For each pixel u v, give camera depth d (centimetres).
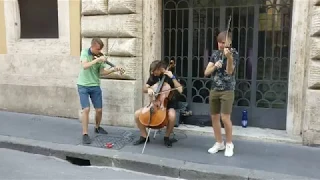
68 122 745
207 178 476
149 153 545
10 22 823
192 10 678
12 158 568
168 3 693
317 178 449
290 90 594
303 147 569
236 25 653
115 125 704
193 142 599
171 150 558
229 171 472
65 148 575
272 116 642
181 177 491
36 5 804
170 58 701
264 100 646
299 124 592
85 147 577
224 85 514
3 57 840
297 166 489
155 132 639
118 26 678
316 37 557
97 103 635
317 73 556
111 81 696
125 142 601
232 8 652
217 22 665
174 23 693
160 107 557
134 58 678
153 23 672
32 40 808
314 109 565
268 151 551
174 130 655
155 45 678
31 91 816
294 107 592
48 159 569
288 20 615
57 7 777
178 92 579
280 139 590
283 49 623
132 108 687
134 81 681
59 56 775
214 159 517
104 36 700
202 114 686
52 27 793
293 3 582
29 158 571
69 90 772
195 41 682
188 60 689
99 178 486
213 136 632
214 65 509
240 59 656
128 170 524
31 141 611
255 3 634
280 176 455
